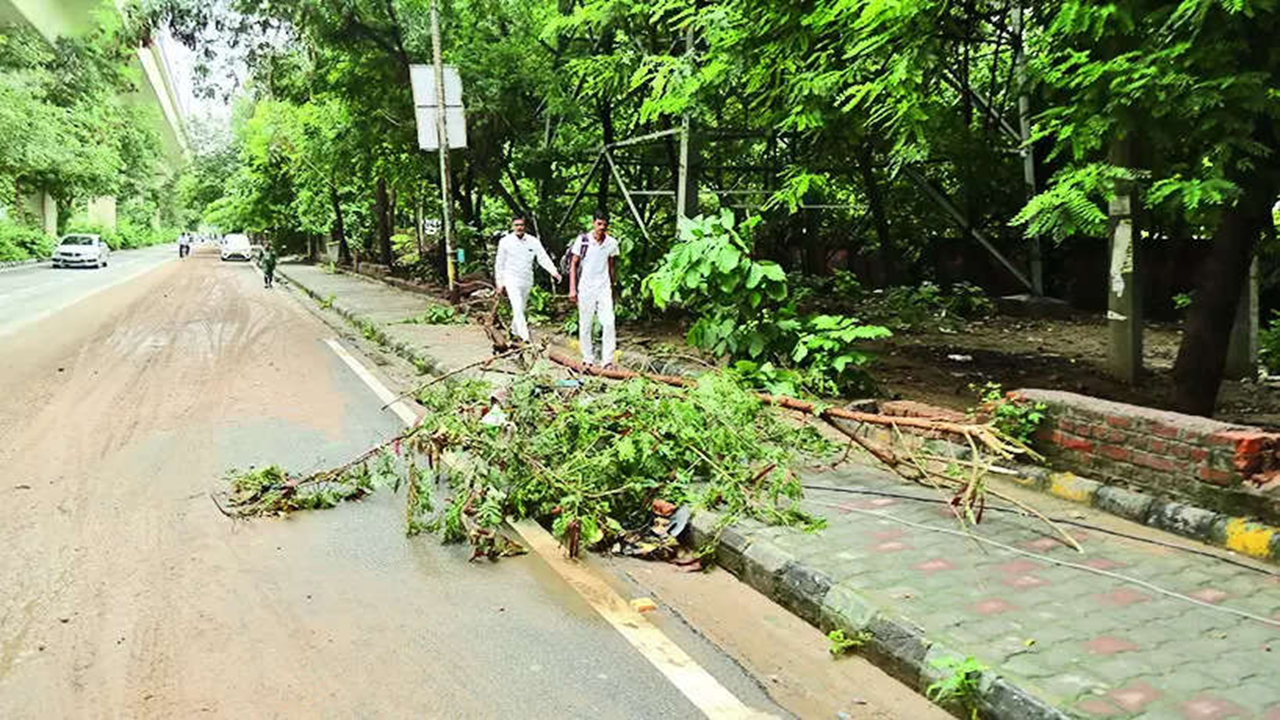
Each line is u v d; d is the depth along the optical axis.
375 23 19.05
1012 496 5.57
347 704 3.53
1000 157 13.55
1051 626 3.80
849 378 8.15
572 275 10.80
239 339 15.06
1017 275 15.84
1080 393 8.37
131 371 11.53
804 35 8.91
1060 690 3.27
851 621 4.04
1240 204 6.17
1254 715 3.10
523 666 3.83
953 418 6.32
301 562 5.01
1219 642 3.65
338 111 25.48
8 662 3.86
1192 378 6.64
